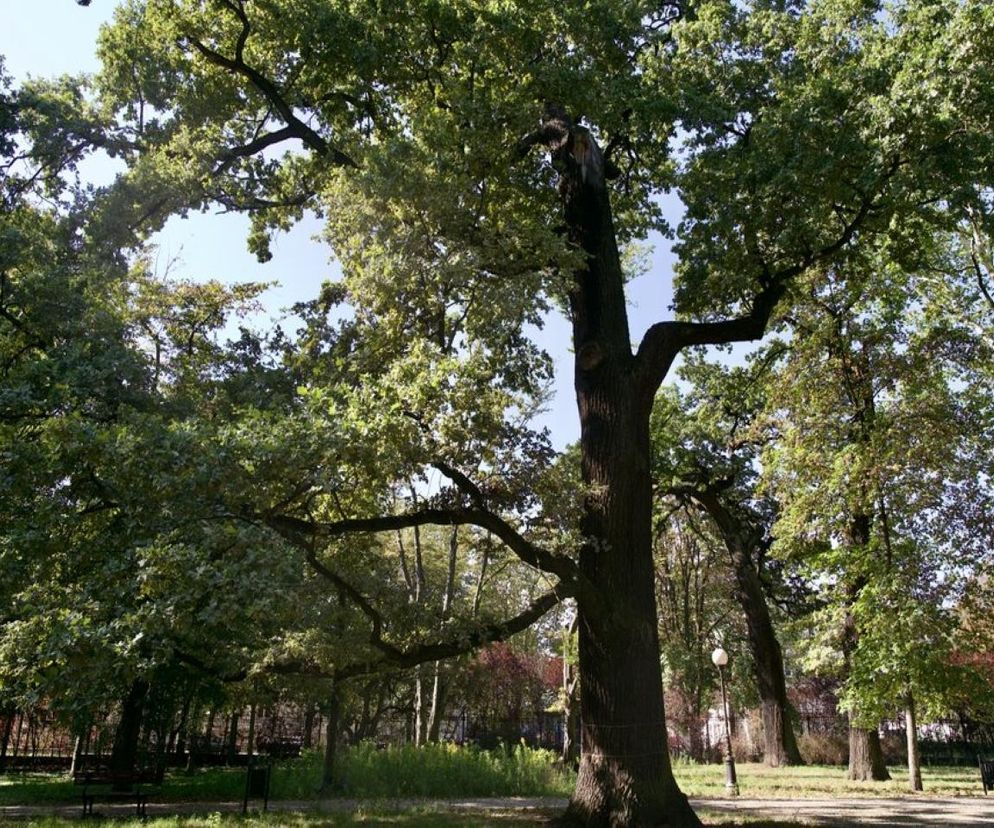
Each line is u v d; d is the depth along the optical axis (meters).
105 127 14.91
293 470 8.84
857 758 22.06
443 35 13.12
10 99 14.02
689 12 14.90
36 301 13.02
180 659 11.35
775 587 30.50
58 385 11.14
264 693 15.57
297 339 12.59
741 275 12.91
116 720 23.69
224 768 26.30
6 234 12.80
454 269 9.98
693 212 13.35
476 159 11.79
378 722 36.28
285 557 8.48
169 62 15.05
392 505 12.62
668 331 13.02
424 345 10.19
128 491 8.96
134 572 8.64
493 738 34.38
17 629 8.42
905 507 17.81
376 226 10.65
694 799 16.19
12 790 17.08
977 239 19.50
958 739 31.64
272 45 14.65
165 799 15.48
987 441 17.64
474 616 11.19
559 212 14.32
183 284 18.69
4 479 8.78
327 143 14.72
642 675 11.12
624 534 11.66
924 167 10.92
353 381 11.25
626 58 13.82
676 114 12.88
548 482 10.65
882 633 16.84
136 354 13.75
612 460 11.99
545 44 12.98
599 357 12.52
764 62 13.66
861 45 13.28
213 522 9.05
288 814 12.39
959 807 14.25
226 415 12.43
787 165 11.59
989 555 17.33
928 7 12.26
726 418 25.56
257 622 9.68
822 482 18.67
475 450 10.32
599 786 10.71
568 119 13.83
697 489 26.33
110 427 10.20
